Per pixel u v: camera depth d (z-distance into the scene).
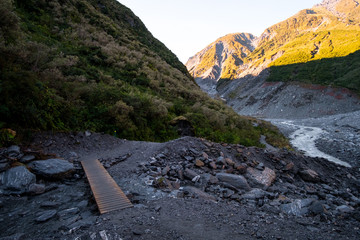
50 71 11.04
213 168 7.34
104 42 24.69
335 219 4.50
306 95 78.69
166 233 3.06
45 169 5.46
